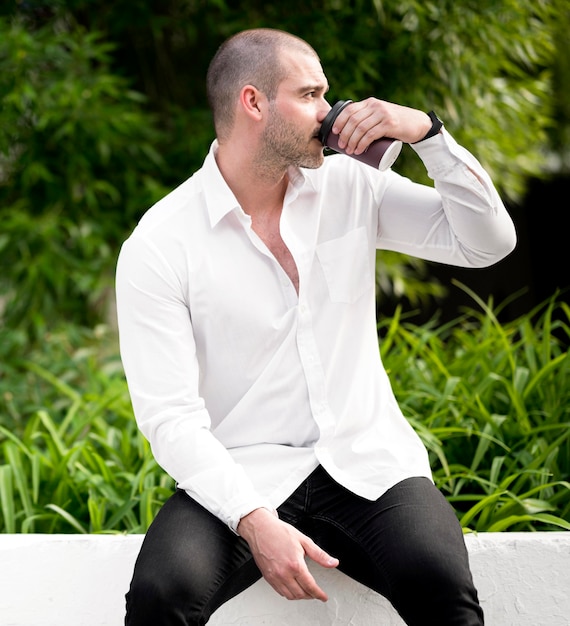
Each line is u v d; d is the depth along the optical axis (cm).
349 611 260
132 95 602
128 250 247
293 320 246
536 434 350
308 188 256
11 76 580
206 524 229
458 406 371
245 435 249
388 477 239
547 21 655
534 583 267
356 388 250
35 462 342
